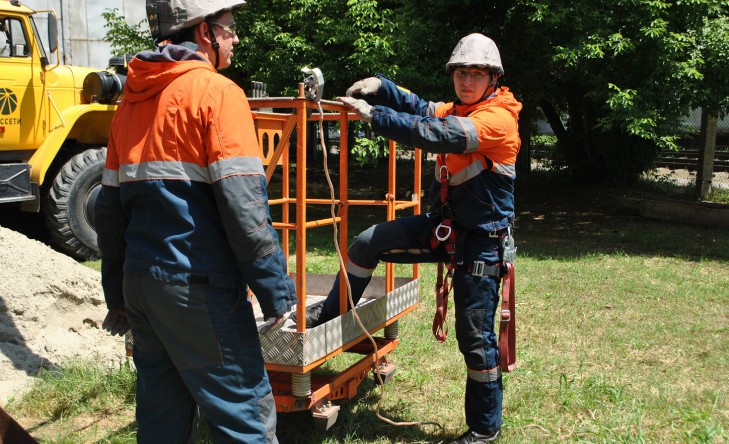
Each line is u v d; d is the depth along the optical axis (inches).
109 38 499.5
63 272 191.2
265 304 90.9
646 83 367.2
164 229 89.0
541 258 332.5
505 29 416.2
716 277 289.7
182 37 95.8
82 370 163.5
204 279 88.7
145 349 94.9
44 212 314.5
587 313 233.6
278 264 90.8
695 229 421.4
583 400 157.6
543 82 433.1
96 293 194.2
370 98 140.7
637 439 135.7
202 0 94.0
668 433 142.6
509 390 164.6
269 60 418.9
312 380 134.4
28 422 145.0
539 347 198.1
